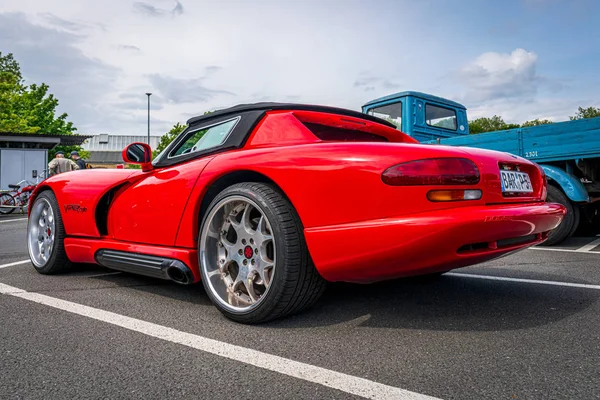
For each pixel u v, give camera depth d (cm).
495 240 198
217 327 215
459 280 314
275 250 211
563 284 299
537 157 509
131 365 170
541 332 203
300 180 208
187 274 250
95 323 221
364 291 283
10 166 1767
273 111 255
